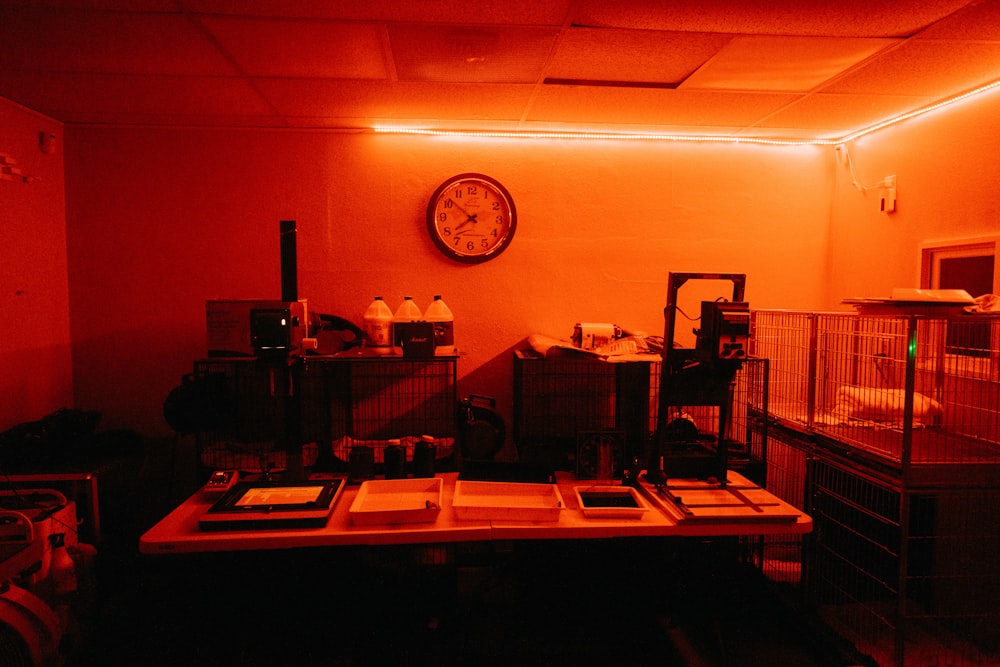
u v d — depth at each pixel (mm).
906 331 2148
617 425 3305
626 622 2732
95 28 2084
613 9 1950
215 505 2240
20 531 2164
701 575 2879
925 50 2254
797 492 3393
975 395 2607
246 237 3254
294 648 2494
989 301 2352
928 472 2154
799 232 3547
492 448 2811
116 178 3186
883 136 3209
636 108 2934
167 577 2744
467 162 3340
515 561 2941
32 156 2951
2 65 2387
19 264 2865
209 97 2770
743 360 2393
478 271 3367
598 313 3445
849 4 1906
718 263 3508
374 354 2762
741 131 3338
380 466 2738
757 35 2139
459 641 2582
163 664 2383
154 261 3219
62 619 2285
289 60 2363
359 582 2855
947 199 2824
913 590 2543
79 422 2846
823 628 2648
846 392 2656
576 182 3400
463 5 1934
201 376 2986
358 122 3164
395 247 3322
